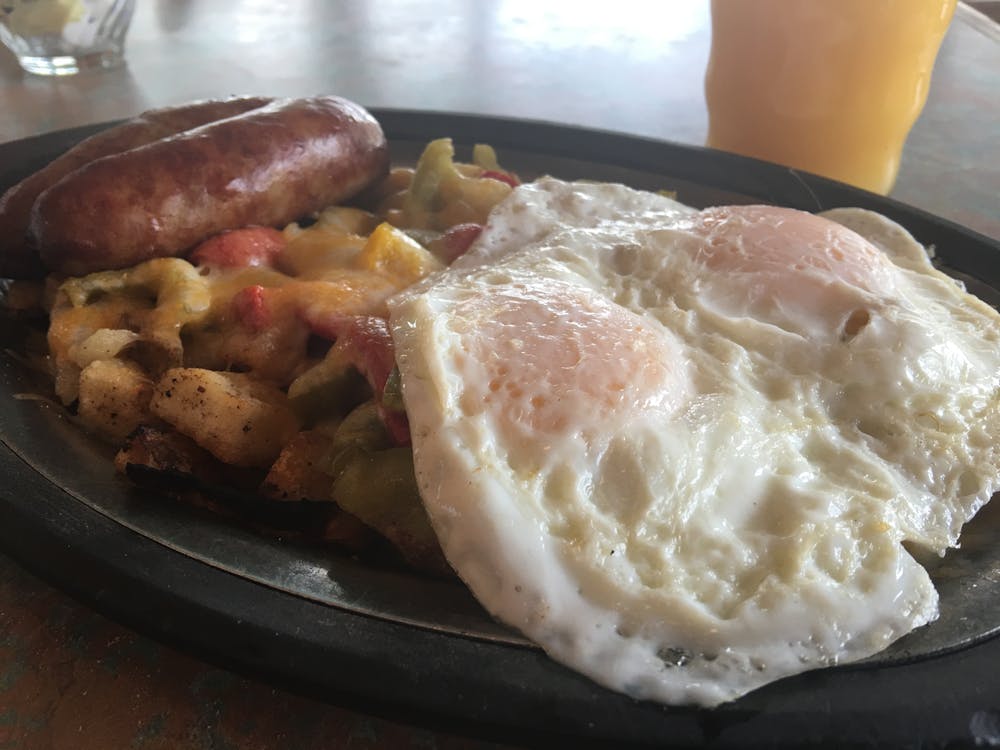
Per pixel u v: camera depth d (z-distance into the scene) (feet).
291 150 0.75
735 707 0.38
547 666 0.40
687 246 0.64
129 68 1.51
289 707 0.44
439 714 0.37
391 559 0.50
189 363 0.64
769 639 0.42
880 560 0.46
